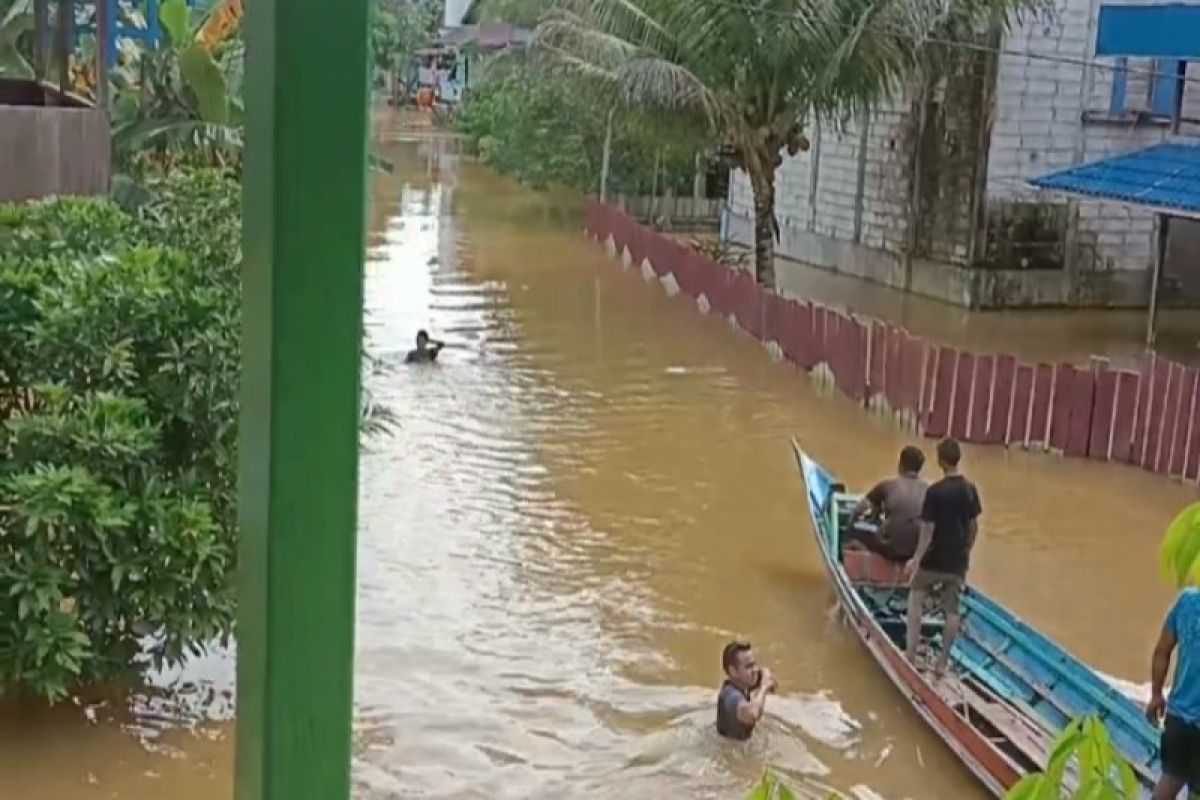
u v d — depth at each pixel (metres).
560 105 31.97
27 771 7.23
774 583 10.55
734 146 21.58
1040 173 22.06
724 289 20.81
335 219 1.10
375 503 11.95
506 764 7.64
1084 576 11.06
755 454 14.09
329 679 1.16
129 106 16.34
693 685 8.77
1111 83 21.83
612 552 11.09
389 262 25.36
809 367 17.55
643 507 12.23
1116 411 14.18
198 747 7.59
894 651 8.61
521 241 28.67
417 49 59.12
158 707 7.99
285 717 1.15
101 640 7.55
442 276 24.12
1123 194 18.98
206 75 15.88
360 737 7.81
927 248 23.31
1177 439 13.63
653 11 21.50
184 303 7.94
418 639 9.20
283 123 1.08
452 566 10.56
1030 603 10.45
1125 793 1.75
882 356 15.85
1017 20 21.02
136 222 10.03
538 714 8.27
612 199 32.34
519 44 33.50
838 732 8.19
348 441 1.13
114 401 7.54
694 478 13.16
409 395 15.88
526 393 16.20
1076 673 8.19
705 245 27.91
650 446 14.16
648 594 10.25
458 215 32.19
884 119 24.22
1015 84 21.67
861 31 19.78
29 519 7.01
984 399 14.75
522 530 11.49
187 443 7.97
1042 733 7.90
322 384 1.12
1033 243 22.33
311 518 1.13
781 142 21.38
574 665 8.97
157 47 17.41
